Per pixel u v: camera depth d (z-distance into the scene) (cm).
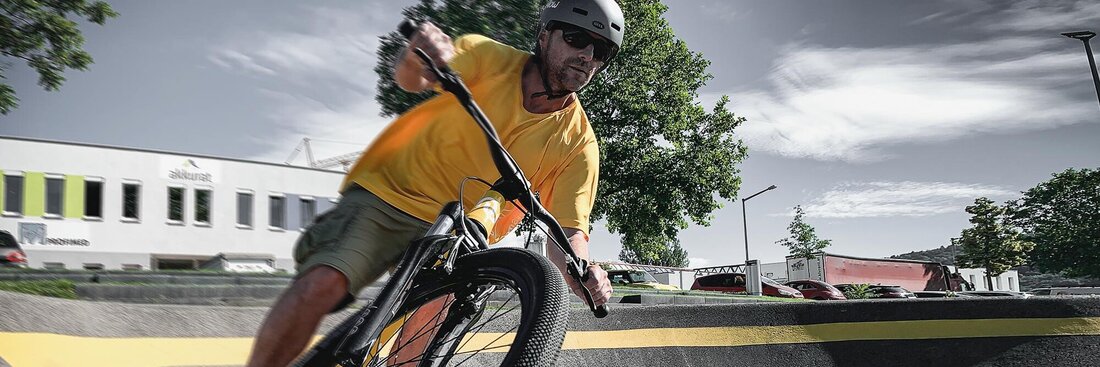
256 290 638
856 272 4122
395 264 236
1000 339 519
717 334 512
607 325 486
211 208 3456
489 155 246
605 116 2761
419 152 244
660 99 2838
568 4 242
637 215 2783
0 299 334
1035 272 8200
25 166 3059
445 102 245
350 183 241
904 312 533
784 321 527
